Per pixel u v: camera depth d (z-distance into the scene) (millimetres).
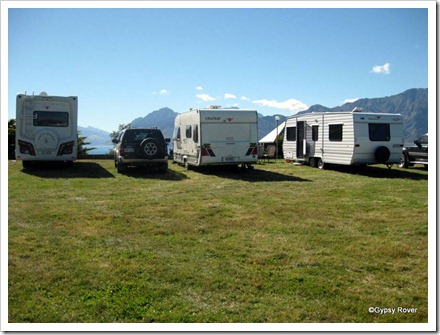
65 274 4852
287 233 6797
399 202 9562
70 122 14797
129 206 8781
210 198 9898
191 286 4629
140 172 15078
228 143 14586
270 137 36438
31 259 5332
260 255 5645
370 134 15234
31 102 14406
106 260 5340
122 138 14484
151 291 4469
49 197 9703
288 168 17141
